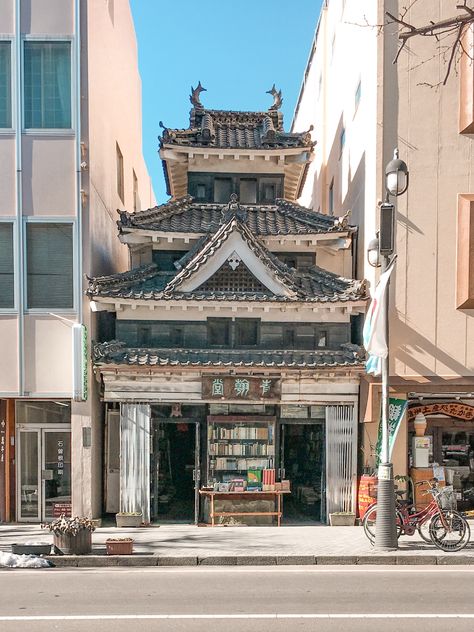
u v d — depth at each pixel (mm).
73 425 13383
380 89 14188
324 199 22703
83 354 13062
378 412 13336
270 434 13844
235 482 13609
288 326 14172
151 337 13953
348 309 13906
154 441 13875
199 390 13461
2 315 13555
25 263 13625
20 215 13633
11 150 13711
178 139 16828
